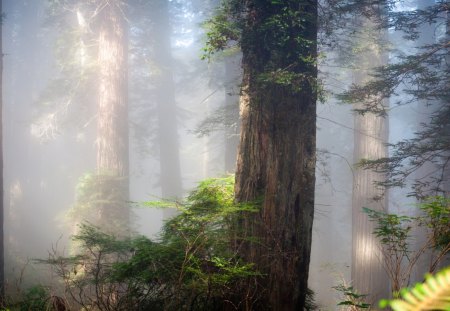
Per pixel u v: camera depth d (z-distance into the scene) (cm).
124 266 432
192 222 460
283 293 455
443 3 833
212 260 397
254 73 499
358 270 1249
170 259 428
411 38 878
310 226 493
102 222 1137
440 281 82
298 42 473
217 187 539
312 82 487
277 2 450
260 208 469
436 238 388
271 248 459
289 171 482
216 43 497
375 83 836
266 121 487
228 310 425
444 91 880
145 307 431
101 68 1327
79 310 517
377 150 1273
